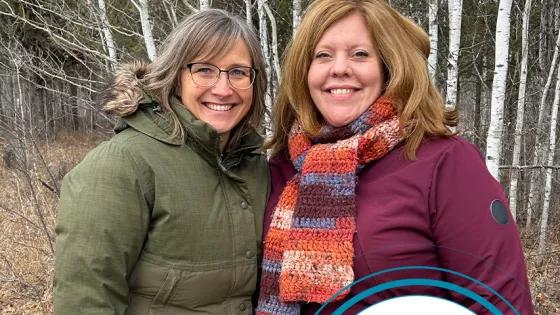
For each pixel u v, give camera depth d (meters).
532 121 7.46
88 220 1.39
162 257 1.50
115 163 1.45
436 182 1.48
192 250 1.52
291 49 1.78
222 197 1.61
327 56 1.70
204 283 1.54
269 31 6.40
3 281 4.37
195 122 1.54
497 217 1.40
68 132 7.86
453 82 4.17
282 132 1.95
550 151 5.73
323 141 1.76
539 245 5.51
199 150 1.59
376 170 1.59
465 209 1.43
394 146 1.59
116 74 1.63
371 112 1.64
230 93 1.65
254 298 1.75
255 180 1.81
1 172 5.93
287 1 6.24
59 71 4.89
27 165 4.46
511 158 7.62
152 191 1.50
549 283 4.46
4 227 4.73
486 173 1.49
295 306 1.55
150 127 1.55
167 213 1.49
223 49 1.61
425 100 1.59
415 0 6.23
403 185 1.50
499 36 3.76
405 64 1.61
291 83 1.79
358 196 1.57
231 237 1.59
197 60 1.61
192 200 1.53
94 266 1.38
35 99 7.06
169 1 3.98
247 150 1.79
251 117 1.82
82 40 5.44
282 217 1.66
